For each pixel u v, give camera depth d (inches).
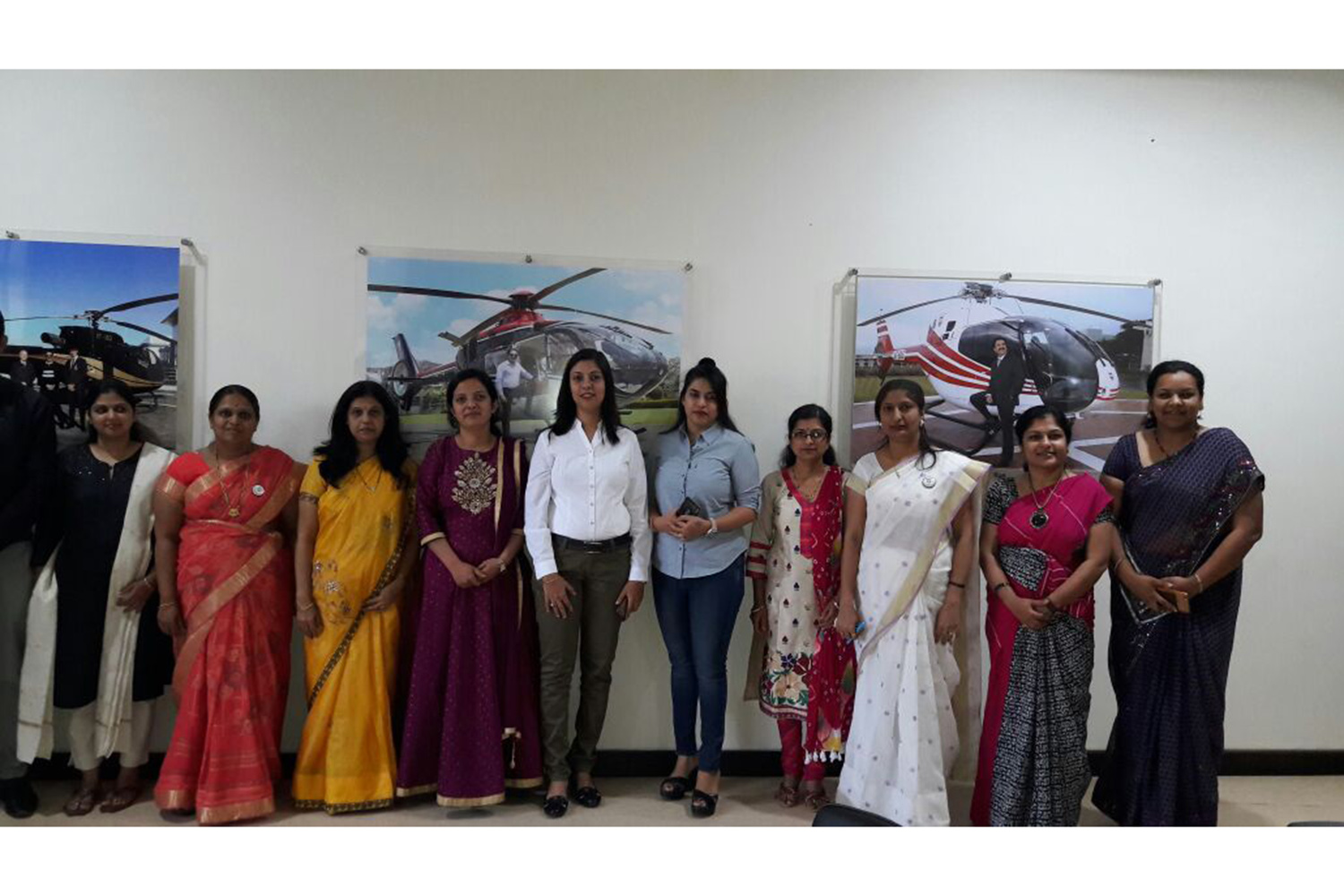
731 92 118.6
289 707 113.7
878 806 97.9
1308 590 125.5
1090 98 123.2
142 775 110.1
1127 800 99.7
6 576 98.2
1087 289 121.8
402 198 114.4
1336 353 126.0
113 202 110.5
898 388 100.2
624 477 103.3
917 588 97.6
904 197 121.1
